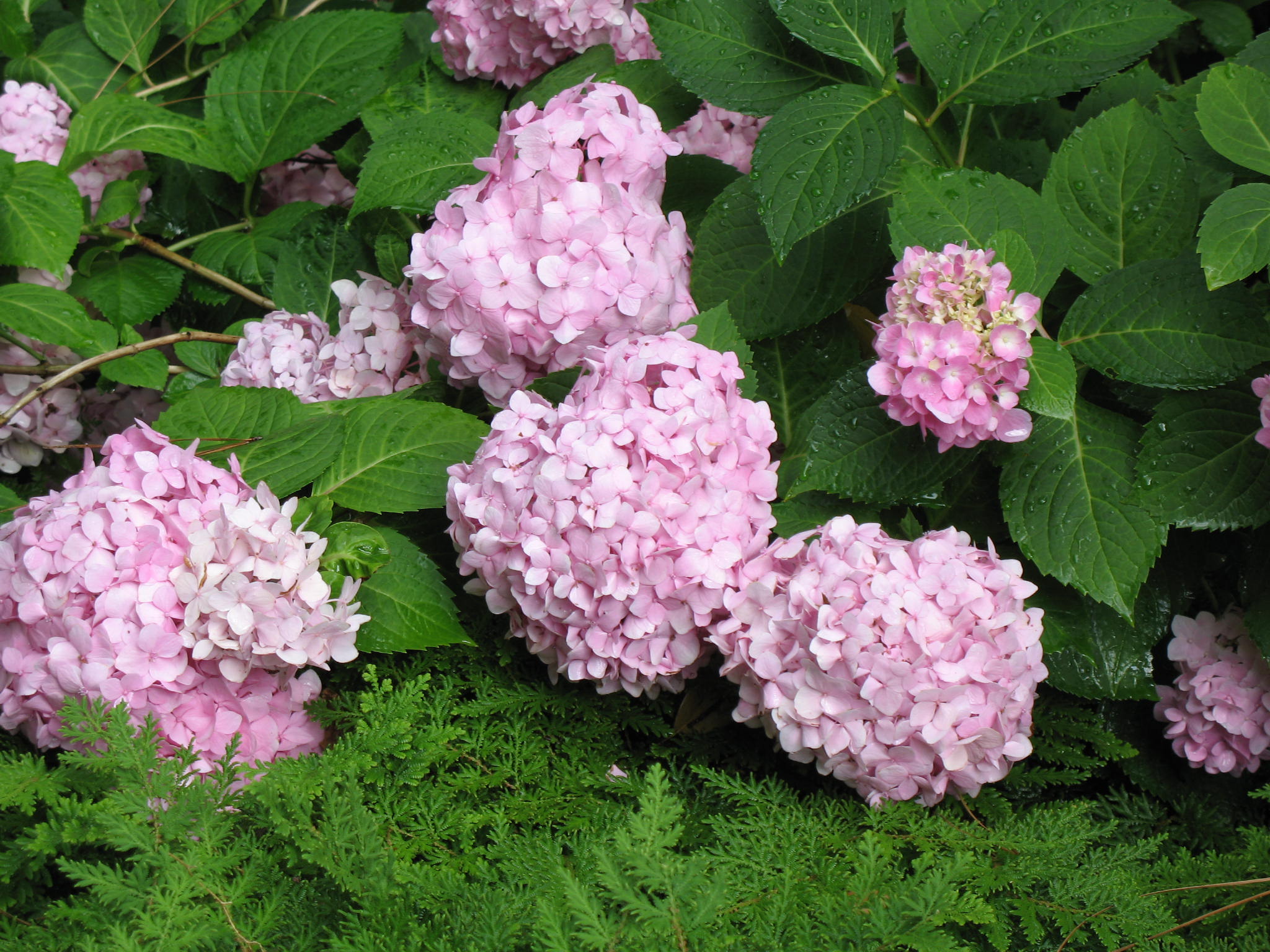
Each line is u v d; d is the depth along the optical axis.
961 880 1.38
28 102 1.79
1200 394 1.49
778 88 1.60
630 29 1.77
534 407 1.48
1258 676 1.50
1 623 1.43
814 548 1.43
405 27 2.02
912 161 1.60
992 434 1.45
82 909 1.32
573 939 1.29
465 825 1.43
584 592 1.44
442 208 1.53
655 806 1.31
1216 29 1.89
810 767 1.52
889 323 1.46
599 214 1.52
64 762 1.37
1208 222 1.45
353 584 1.46
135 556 1.41
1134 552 1.46
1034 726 1.52
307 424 1.57
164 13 1.84
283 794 1.36
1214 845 1.52
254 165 1.81
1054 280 1.50
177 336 1.69
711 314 1.54
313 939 1.32
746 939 1.32
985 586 1.41
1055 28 1.55
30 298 1.63
